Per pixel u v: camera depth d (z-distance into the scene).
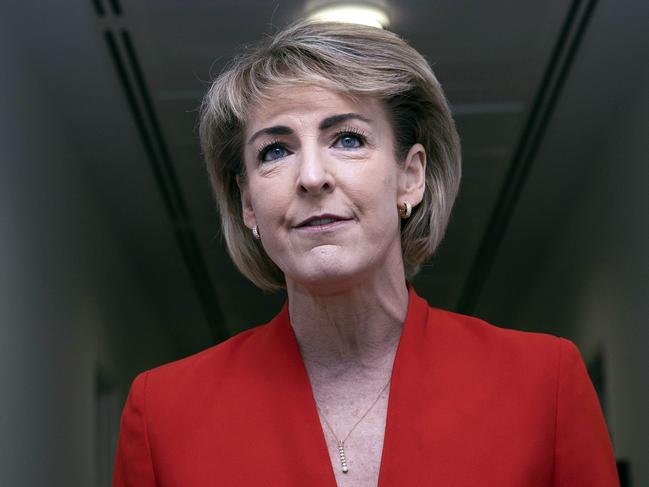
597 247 7.83
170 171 7.94
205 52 6.29
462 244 9.51
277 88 2.55
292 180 2.51
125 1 5.82
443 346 2.66
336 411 2.61
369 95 2.58
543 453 2.52
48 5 5.89
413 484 2.46
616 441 7.76
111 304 8.91
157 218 8.87
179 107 6.93
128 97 6.86
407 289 2.75
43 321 6.57
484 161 7.84
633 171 6.67
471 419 2.53
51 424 6.68
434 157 2.84
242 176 2.79
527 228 9.16
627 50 6.34
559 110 7.08
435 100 2.74
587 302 8.37
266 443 2.56
